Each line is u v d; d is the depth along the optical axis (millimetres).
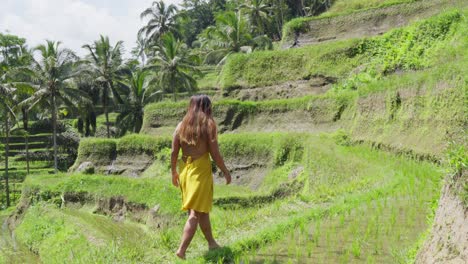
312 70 29031
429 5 28922
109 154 29438
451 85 13641
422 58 21891
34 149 53062
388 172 12500
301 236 6812
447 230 4586
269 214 9352
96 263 8844
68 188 23312
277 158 21531
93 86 50344
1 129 53125
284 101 26141
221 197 17750
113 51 50188
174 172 6148
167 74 45375
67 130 58312
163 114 31078
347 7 34719
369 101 19281
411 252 5469
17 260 16453
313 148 19125
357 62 27344
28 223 20562
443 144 12898
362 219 7551
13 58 64625
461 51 17938
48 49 44562
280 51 31062
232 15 48812
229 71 32469
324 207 9070
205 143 5930
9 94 38125
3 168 47969
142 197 20016
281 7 64375
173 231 9930
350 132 20297
